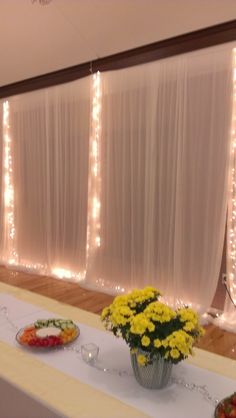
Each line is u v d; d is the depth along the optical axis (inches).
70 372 42.9
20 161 166.2
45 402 37.4
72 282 149.6
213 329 107.1
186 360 46.3
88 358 44.7
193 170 113.0
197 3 90.1
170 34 106.3
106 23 103.0
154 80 118.8
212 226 110.7
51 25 105.7
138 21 100.5
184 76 112.2
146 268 125.0
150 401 37.9
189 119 112.8
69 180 149.2
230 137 105.7
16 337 50.2
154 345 36.8
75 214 148.5
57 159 150.6
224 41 104.3
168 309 39.0
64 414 35.7
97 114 136.7
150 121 120.8
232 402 35.3
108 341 50.6
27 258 169.2
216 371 44.1
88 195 142.2
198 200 113.3
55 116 149.2
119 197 133.0
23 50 123.2
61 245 155.3
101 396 38.5
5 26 107.7
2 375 41.9
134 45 115.0
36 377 41.7
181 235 116.4
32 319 57.6
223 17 95.3
